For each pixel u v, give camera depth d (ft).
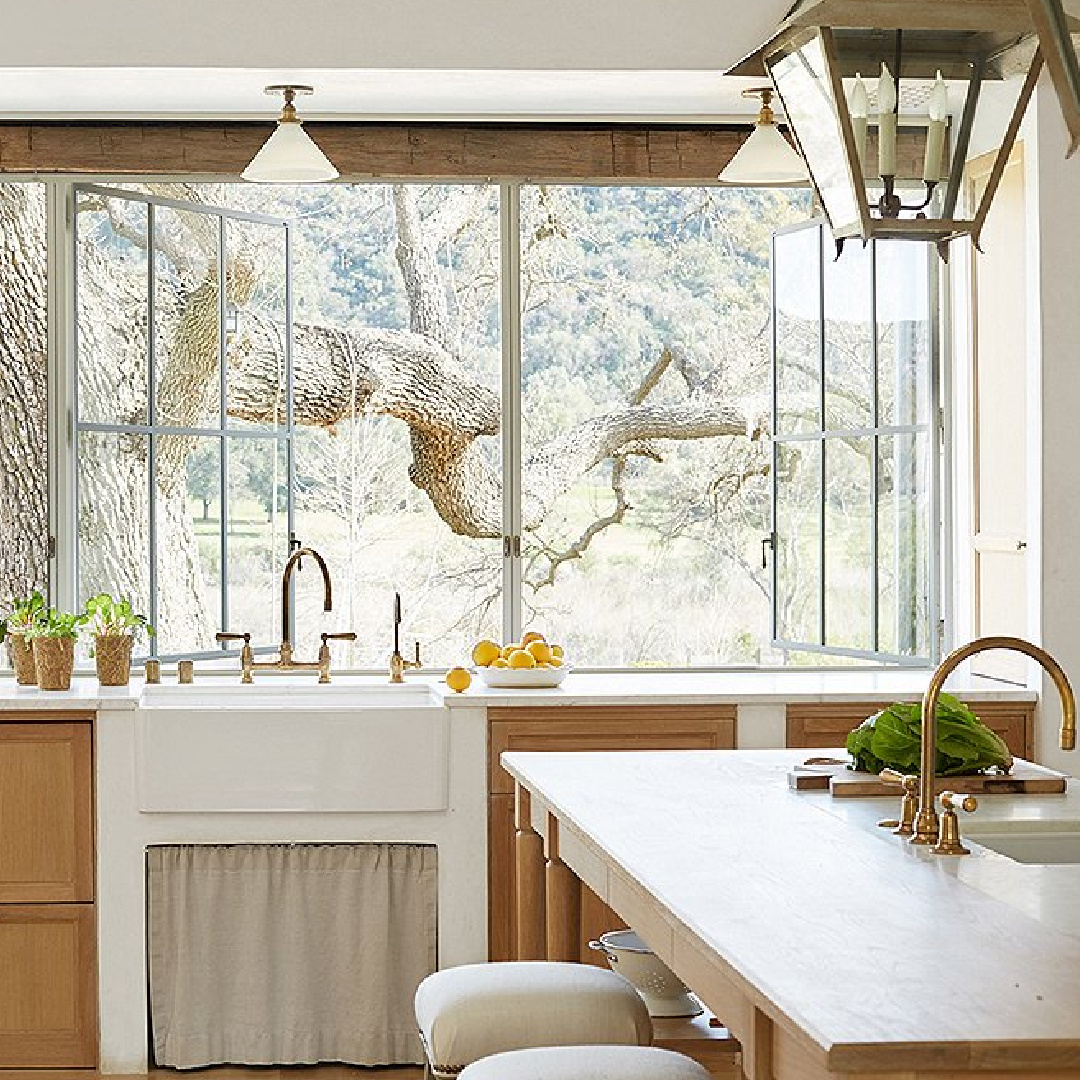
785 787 11.10
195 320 17.69
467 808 15.29
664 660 28.53
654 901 8.12
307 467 28.50
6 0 13.93
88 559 17.24
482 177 17.29
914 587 17.87
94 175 17.07
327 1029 15.52
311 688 16.53
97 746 15.03
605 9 14.26
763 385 28.63
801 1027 6.02
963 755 10.89
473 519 28.89
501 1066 8.70
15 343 26.07
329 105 16.60
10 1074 15.07
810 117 8.80
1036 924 7.41
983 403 17.03
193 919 15.34
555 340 28.40
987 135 8.77
